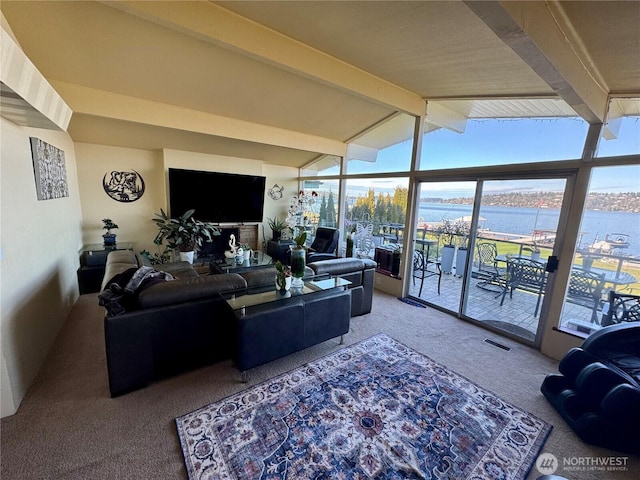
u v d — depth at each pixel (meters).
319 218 6.64
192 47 2.69
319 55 2.71
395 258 4.50
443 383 2.26
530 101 2.95
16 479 1.40
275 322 2.27
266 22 2.26
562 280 2.70
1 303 1.76
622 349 2.09
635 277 2.40
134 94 3.46
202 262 5.52
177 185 5.21
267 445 1.63
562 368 2.12
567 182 2.67
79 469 1.46
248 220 6.30
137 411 1.86
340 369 2.40
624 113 2.36
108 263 2.88
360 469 1.50
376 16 2.01
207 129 4.12
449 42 2.22
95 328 2.99
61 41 2.47
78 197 4.55
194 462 1.51
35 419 1.77
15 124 2.12
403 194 4.51
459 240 3.79
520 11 1.34
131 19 2.30
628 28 1.58
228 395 2.04
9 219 1.93
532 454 1.64
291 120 4.55
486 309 3.39
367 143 5.21
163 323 2.09
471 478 1.48
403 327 3.27
